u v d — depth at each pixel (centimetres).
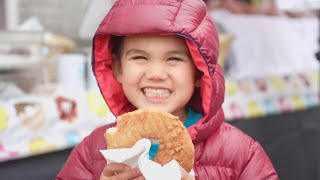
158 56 113
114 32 114
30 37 222
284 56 306
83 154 130
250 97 273
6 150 185
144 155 97
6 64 213
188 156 102
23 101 198
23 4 283
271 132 277
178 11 112
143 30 110
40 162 195
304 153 292
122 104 128
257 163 119
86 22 241
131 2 114
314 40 326
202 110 125
